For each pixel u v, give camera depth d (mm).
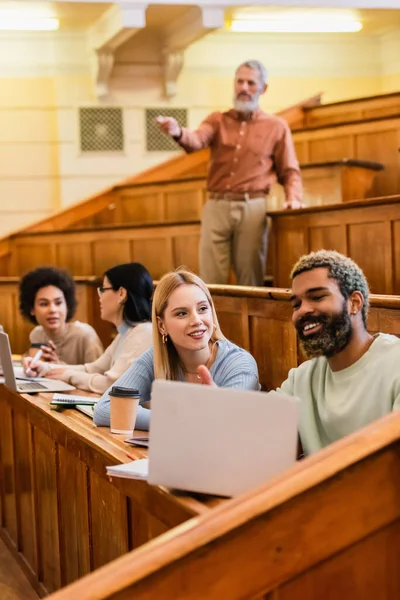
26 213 7203
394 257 3777
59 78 7141
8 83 7074
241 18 6648
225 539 1524
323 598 1620
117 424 2559
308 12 6508
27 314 4137
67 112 7176
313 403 2191
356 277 2092
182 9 6270
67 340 4117
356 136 5988
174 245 5480
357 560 1644
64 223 6438
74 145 7219
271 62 7520
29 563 3523
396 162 5793
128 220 6543
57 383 3518
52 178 7227
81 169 7246
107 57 6867
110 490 2477
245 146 4566
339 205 4012
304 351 2127
